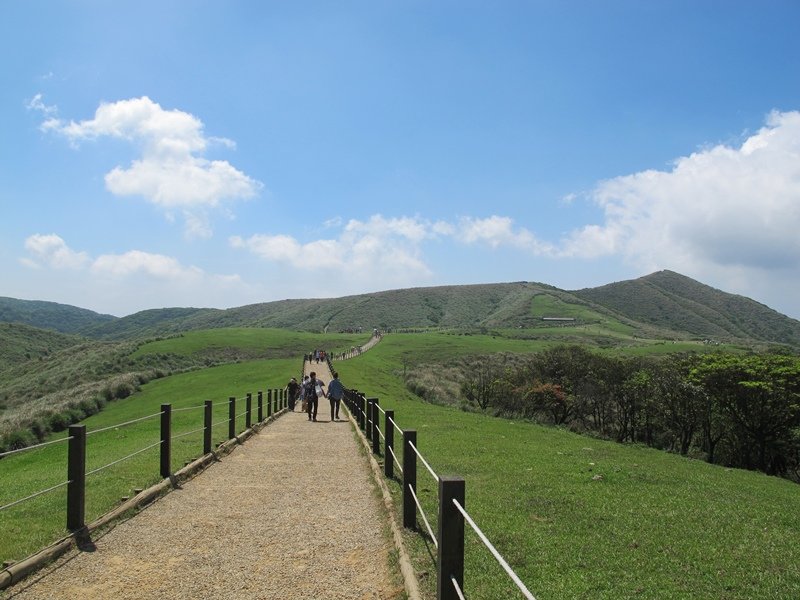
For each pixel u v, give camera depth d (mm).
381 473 11266
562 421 45094
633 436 44344
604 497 10906
